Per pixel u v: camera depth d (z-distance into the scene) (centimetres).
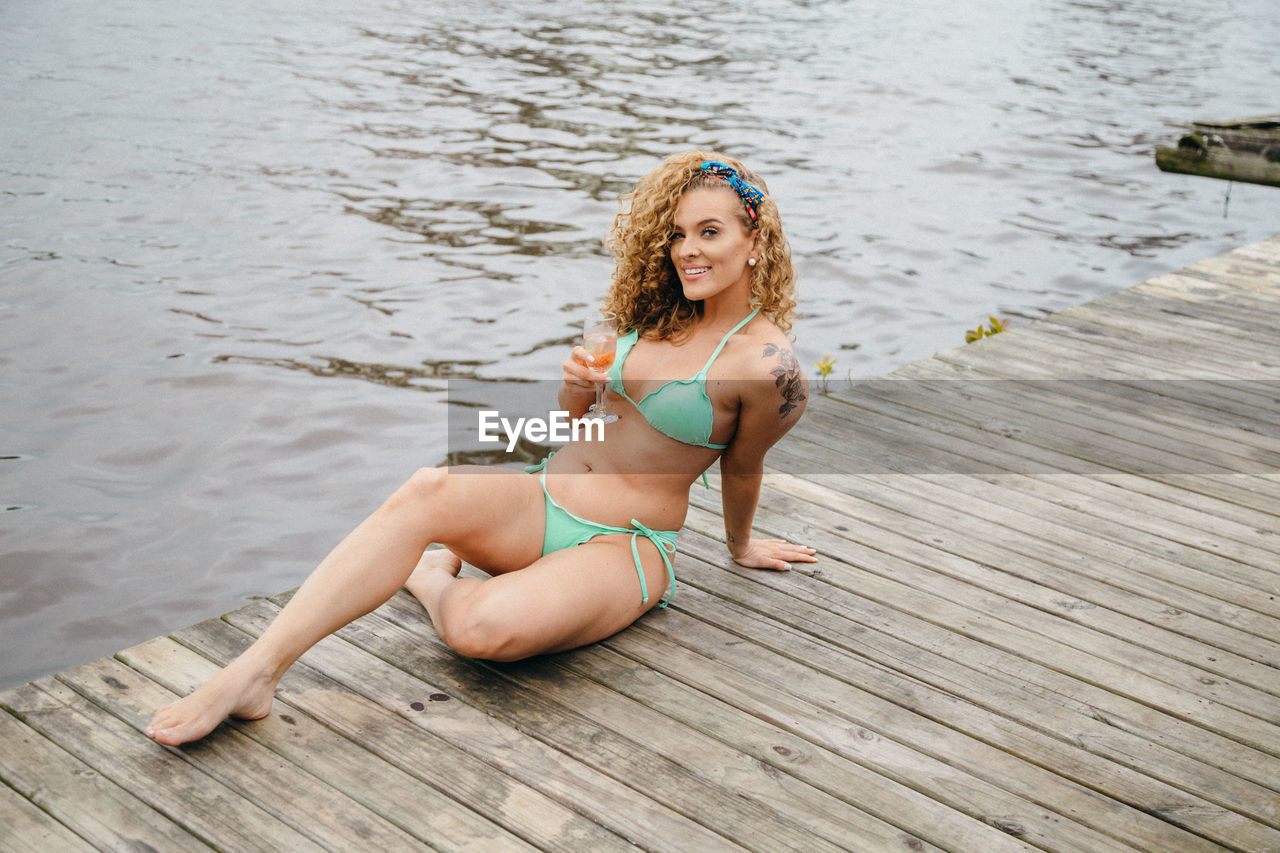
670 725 254
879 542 342
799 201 979
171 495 482
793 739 251
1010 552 339
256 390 581
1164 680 279
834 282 788
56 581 418
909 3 2400
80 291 697
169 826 217
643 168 1048
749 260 267
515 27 1820
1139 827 229
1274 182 675
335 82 1352
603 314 266
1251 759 251
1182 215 984
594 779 235
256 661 240
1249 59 1798
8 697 251
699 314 280
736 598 308
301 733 245
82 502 471
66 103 1177
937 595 313
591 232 861
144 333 642
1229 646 294
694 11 2117
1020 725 260
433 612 276
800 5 2284
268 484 497
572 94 1363
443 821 222
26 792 223
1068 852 221
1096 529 354
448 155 1063
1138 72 1659
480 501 258
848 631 294
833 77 1551
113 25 1636
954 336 701
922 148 1182
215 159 1009
